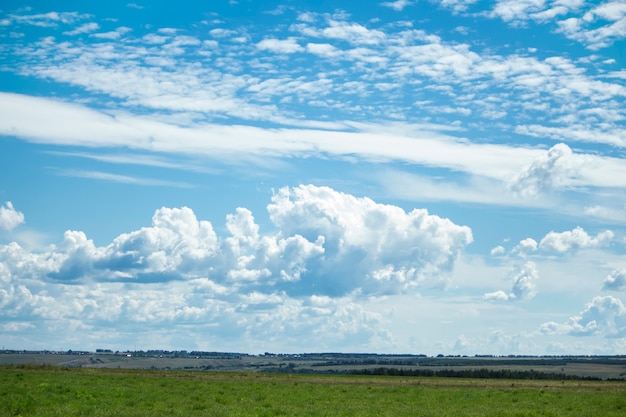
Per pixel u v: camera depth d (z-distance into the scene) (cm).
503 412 5575
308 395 7044
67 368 11269
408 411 5491
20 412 4466
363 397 7038
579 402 7000
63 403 5128
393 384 10288
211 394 6681
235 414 4719
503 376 16175
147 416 4409
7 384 6762
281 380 10562
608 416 5431
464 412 5544
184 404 5456
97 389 6631
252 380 10212
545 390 9356
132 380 8681
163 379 9306
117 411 4647
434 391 8438
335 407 5709
